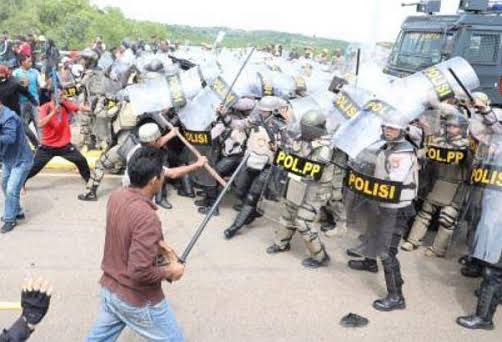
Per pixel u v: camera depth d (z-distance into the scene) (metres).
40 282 2.38
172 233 5.67
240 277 4.80
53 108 6.07
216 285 4.63
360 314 4.29
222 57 7.48
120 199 2.66
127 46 13.70
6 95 6.94
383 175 4.13
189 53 8.95
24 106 7.80
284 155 4.73
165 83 5.95
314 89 6.61
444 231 5.31
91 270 4.75
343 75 6.50
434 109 5.01
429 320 4.25
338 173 5.22
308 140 4.62
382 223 4.25
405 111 4.07
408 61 8.84
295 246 5.54
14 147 5.30
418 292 4.71
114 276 2.70
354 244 5.48
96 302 4.23
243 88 6.04
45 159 6.25
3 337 2.30
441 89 4.22
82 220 5.85
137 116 6.01
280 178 5.21
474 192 4.23
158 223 2.60
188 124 5.95
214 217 6.18
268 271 4.94
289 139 4.79
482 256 3.95
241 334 3.93
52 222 5.76
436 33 8.25
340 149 4.54
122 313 2.72
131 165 2.66
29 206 6.19
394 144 4.12
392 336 4.00
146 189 2.69
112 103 7.69
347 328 4.07
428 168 5.32
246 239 5.64
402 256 5.45
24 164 5.41
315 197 4.79
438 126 5.13
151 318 2.73
